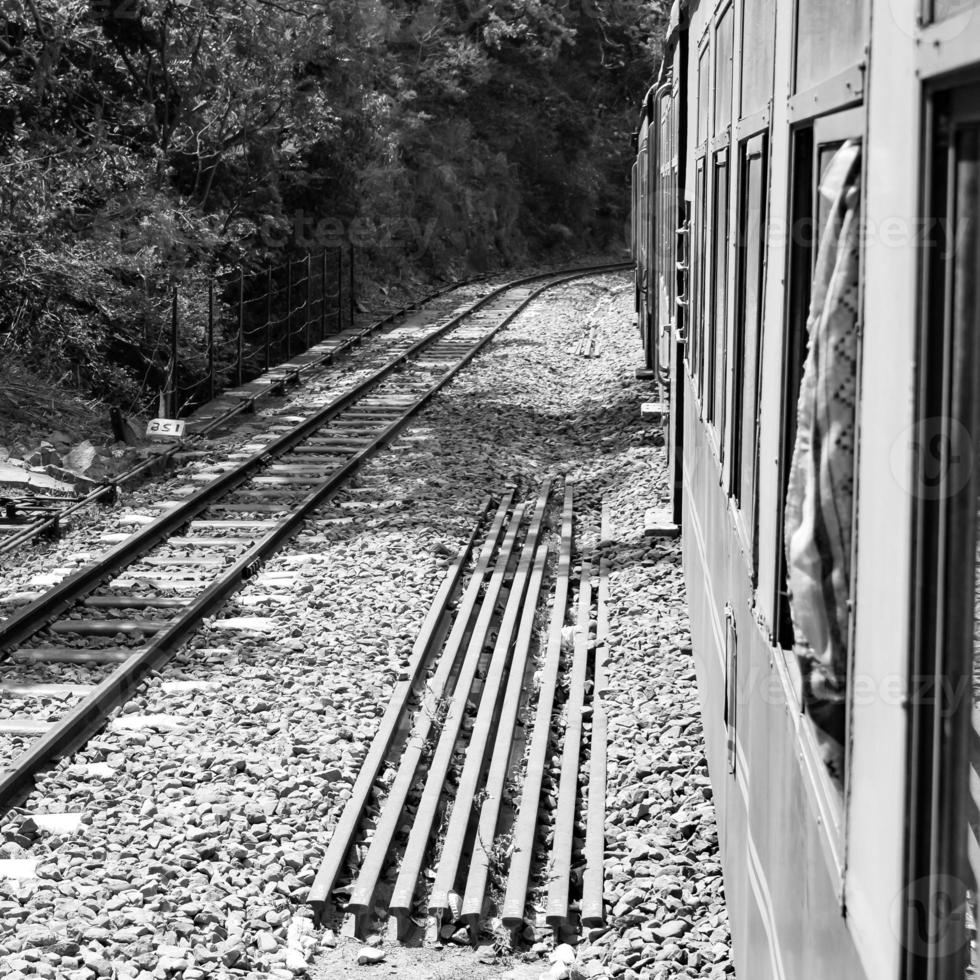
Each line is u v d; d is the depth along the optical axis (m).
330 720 7.62
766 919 3.71
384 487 14.20
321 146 31.81
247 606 9.84
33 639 9.04
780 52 3.37
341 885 5.91
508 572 11.20
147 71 23.84
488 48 55.72
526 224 58.75
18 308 19.03
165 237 20.30
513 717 7.67
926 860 2.02
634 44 65.56
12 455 14.77
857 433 2.30
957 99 1.83
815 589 2.57
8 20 19.59
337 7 29.64
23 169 18.77
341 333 30.34
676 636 8.84
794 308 3.16
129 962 5.15
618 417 18.56
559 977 5.15
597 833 6.24
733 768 4.84
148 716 7.70
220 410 19.38
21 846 6.18
